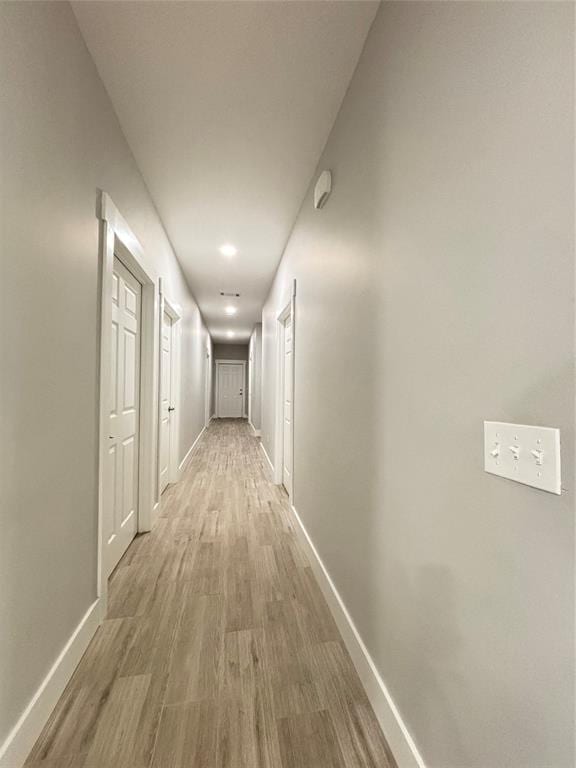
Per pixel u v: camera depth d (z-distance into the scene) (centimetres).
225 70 151
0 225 89
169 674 131
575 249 51
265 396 561
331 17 127
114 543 210
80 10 126
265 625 160
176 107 172
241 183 238
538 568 58
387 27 117
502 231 66
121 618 164
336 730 111
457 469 79
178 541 250
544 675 56
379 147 122
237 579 199
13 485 95
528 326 60
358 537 139
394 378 109
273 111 174
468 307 75
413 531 97
